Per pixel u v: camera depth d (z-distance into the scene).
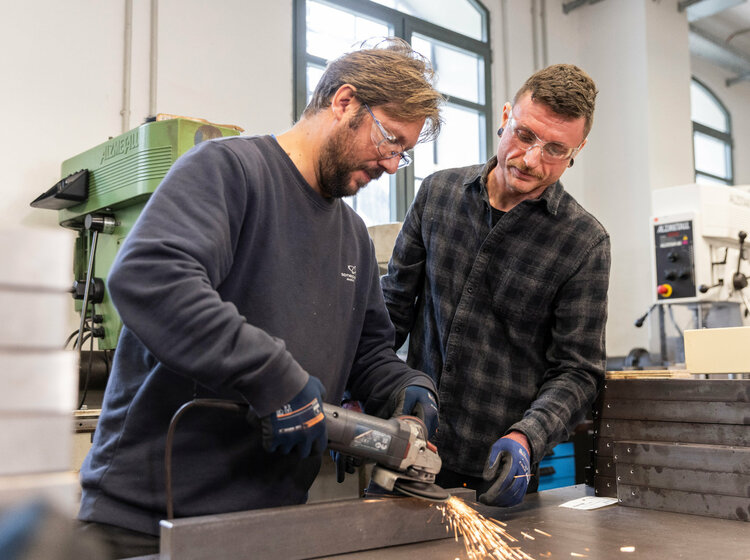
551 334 1.48
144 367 0.99
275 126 3.46
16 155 2.63
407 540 0.99
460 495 1.11
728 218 2.40
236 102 3.30
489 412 1.47
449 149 4.57
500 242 1.45
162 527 0.80
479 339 1.48
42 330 0.68
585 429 3.23
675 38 4.94
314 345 1.06
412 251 1.58
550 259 1.44
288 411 0.85
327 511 0.91
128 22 2.96
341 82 1.04
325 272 1.09
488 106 4.61
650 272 4.55
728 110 6.83
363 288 1.19
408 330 1.61
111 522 0.94
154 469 0.96
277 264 1.02
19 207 2.62
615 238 4.77
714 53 6.31
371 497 1.02
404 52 1.12
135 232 0.86
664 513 1.25
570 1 5.05
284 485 1.03
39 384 0.68
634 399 1.41
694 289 2.36
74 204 2.05
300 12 3.62
